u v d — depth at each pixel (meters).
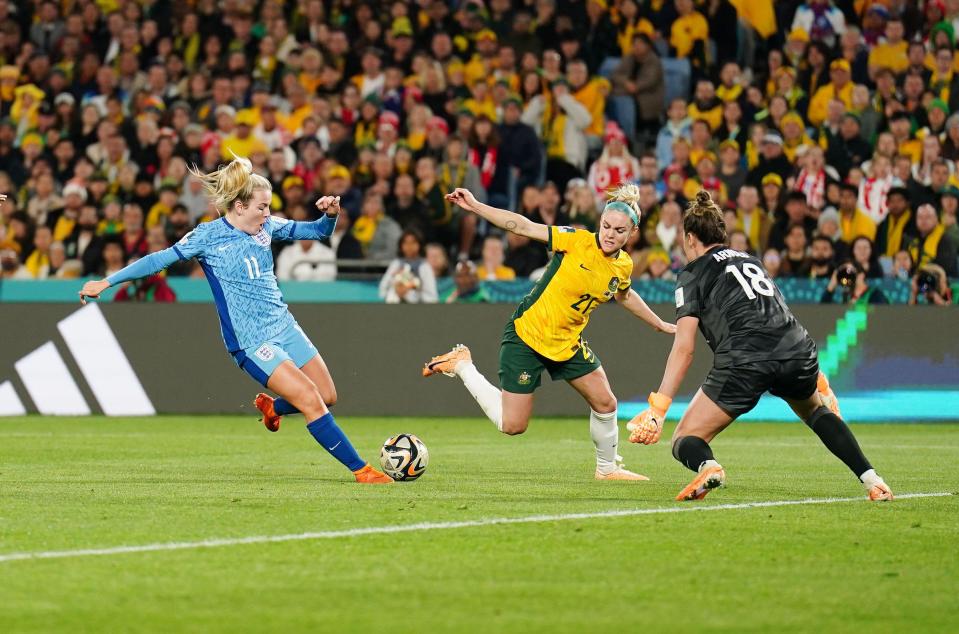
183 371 62.03
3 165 77.19
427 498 29.61
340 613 17.81
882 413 58.50
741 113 71.62
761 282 29.00
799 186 67.38
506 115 70.69
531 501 29.09
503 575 20.42
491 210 32.12
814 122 72.31
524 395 33.31
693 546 23.09
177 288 64.88
